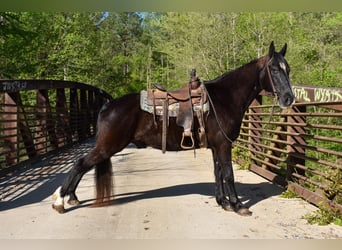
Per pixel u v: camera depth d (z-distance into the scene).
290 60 16.31
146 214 4.99
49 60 23.34
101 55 33.03
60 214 5.00
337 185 4.74
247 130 9.12
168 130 5.09
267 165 7.38
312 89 5.72
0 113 8.05
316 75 15.76
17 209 5.27
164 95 5.08
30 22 19.98
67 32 24.69
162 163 9.33
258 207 5.32
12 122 8.66
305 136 5.70
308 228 4.47
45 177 7.67
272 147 7.20
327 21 18.22
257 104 8.38
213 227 4.49
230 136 5.10
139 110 5.08
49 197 5.98
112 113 5.02
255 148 8.30
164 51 22.61
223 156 5.07
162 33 25.77
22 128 9.25
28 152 9.59
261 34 17.36
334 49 17.36
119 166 8.95
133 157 10.52
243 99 5.22
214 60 18.84
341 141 4.79
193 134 5.07
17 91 8.98
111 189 5.21
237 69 5.29
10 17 13.88
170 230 4.39
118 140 5.01
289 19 18.08
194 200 5.68
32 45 19.33
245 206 5.27
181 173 7.88
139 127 5.12
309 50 17.48
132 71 48.50
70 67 25.88
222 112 5.07
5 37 14.33
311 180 5.51
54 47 23.84
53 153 11.47
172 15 20.05
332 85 15.33
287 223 4.64
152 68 44.91
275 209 5.21
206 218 4.82
